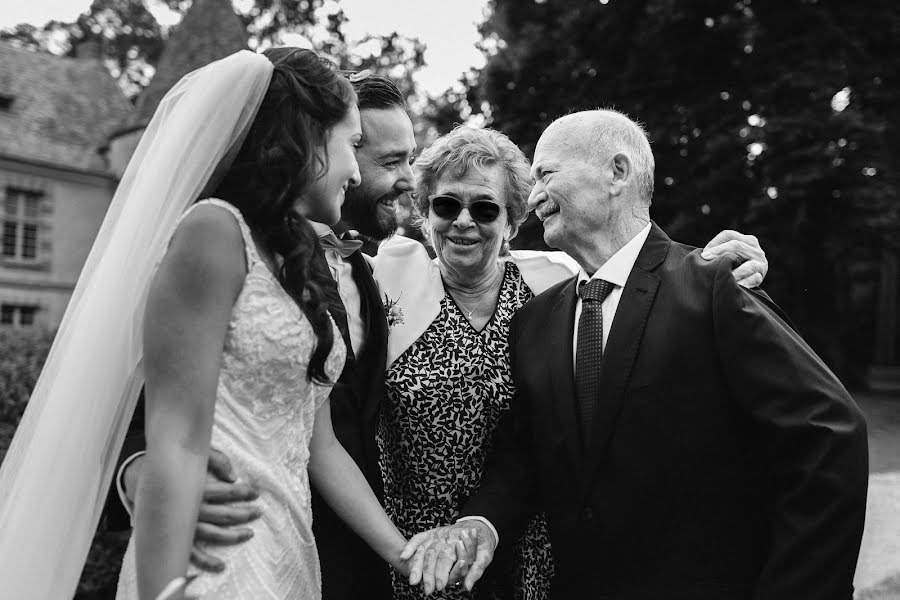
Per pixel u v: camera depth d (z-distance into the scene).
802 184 11.91
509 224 2.53
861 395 15.98
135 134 21.11
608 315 2.01
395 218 2.40
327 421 1.93
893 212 12.32
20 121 22.25
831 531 1.62
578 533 1.94
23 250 21.52
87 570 4.84
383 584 2.26
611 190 2.04
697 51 13.55
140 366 1.60
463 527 2.07
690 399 1.86
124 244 1.58
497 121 14.42
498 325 2.45
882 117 12.87
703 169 12.97
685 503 1.85
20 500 1.58
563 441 1.98
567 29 14.41
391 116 2.28
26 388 6.07
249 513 1.48
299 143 1.50
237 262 1.43
